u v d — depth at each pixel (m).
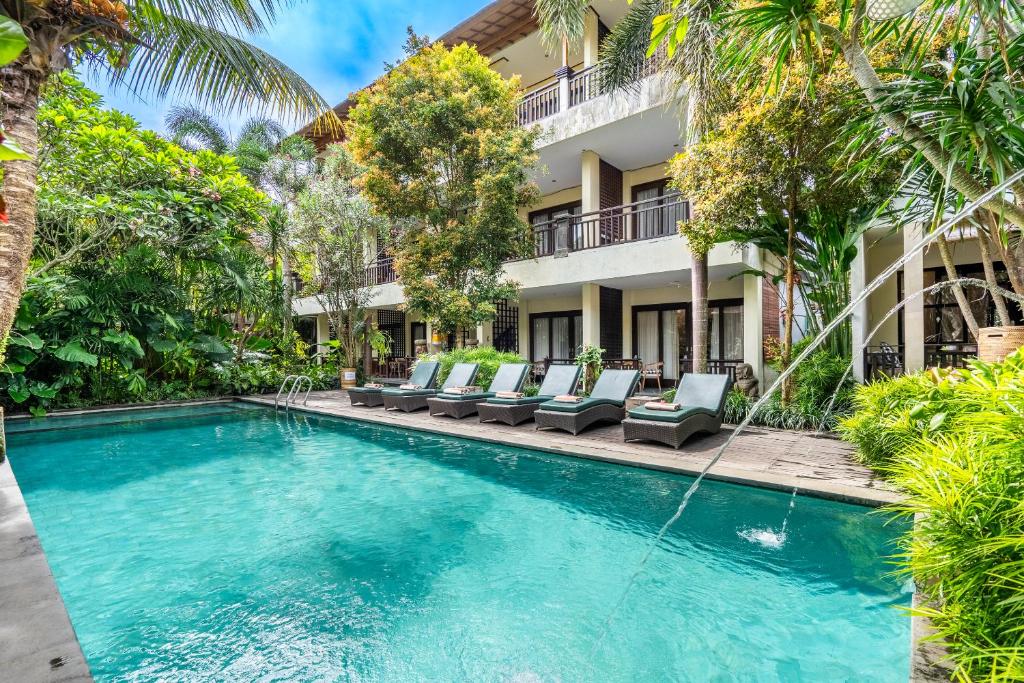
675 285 13.05
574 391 8.36
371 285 16.31
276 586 3.06
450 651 2.40
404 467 5.90
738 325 12.64
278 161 17.89
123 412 10.40
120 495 4.89
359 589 3.01
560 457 6.05
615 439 6.62
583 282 12.20
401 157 11.40
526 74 16.55
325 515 4.29
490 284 11.66
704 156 6.91
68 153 9.45
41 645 1.81
